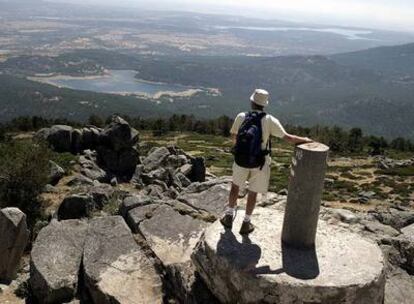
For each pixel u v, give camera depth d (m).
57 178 13.70
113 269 6.07
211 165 38.78
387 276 6.09
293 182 5.03
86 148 17.19
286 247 5.12
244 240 5.21
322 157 4.85
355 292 4.52
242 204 7.82
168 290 5.78
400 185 36.16
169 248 6.37
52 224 7.14
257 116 5.00
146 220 7.06
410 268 6.38
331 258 4.97
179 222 6.96
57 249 6.61
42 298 6.15
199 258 5.24
